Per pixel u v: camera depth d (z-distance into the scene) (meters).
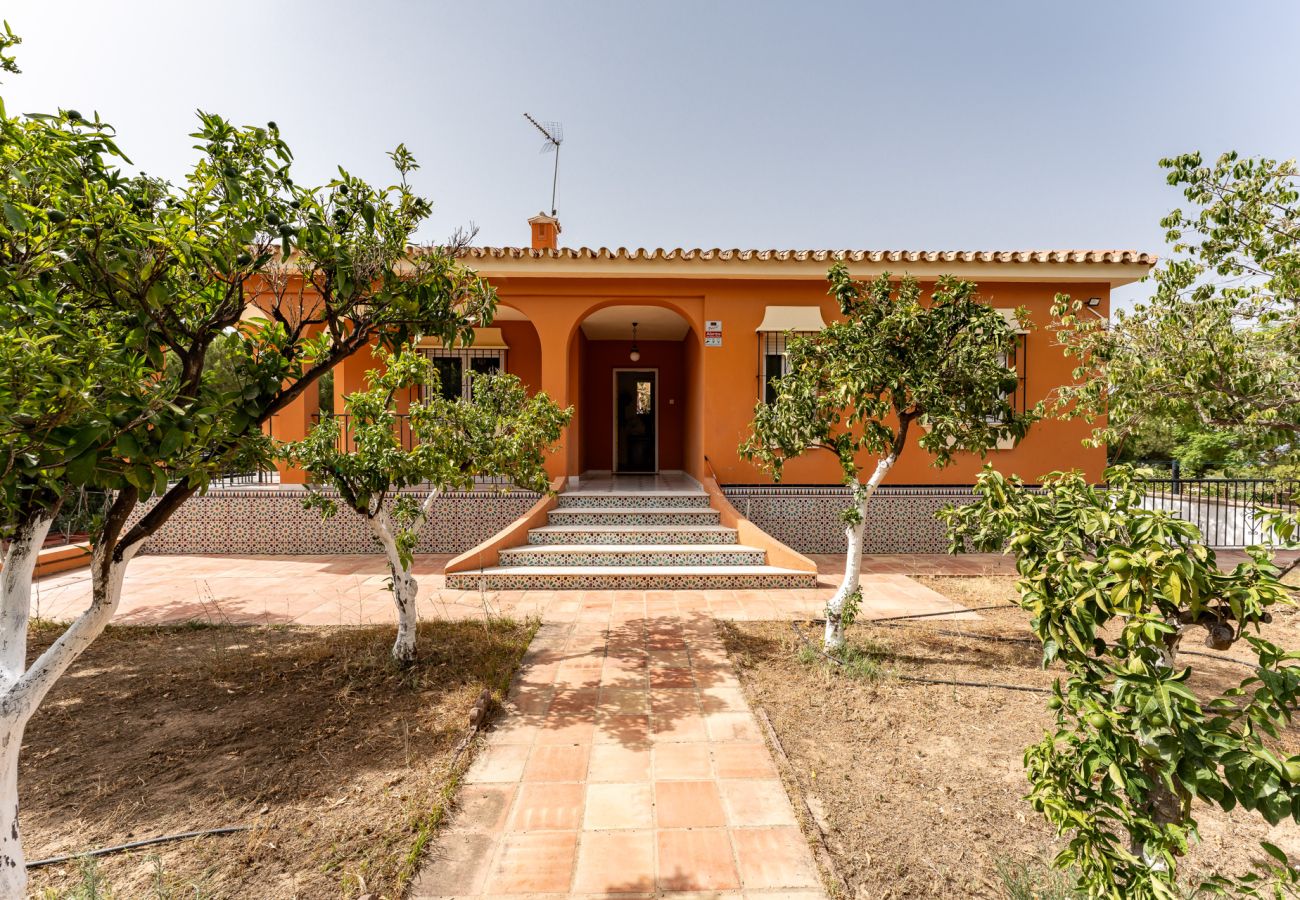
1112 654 1.91
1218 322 4.73
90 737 3.77
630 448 14.14
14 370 1.56
